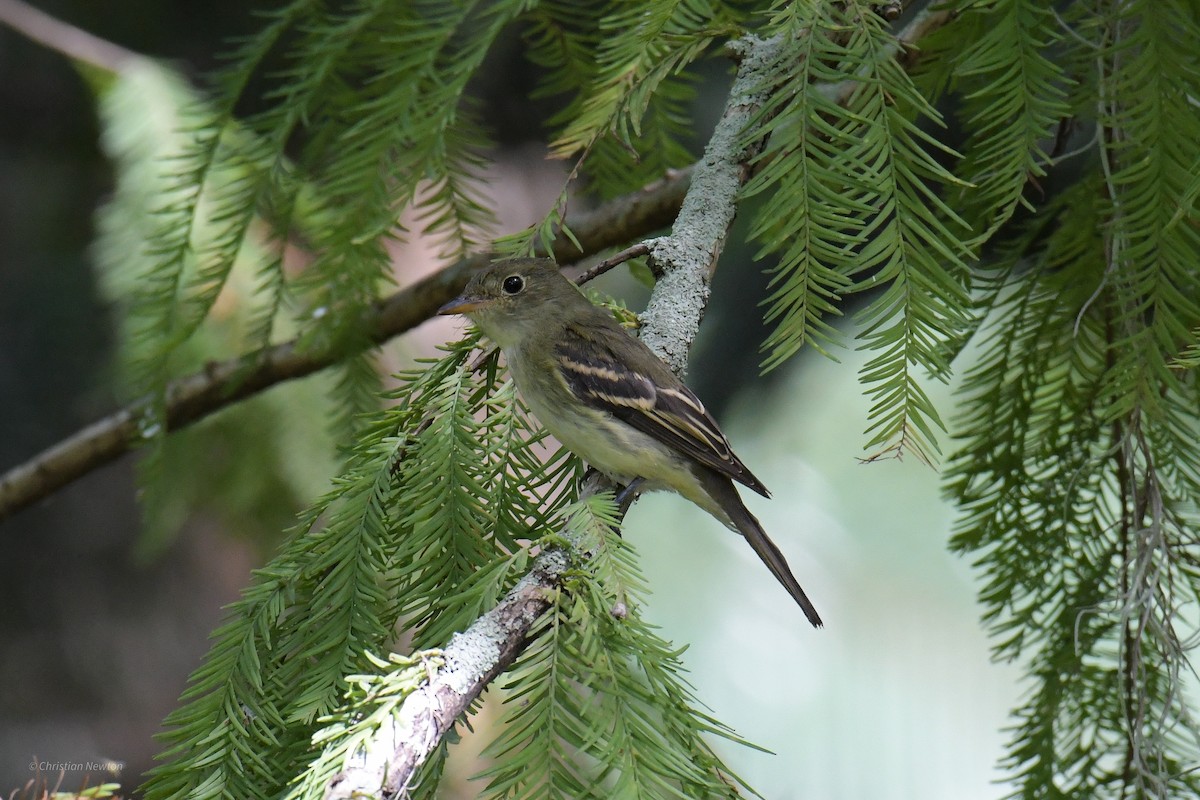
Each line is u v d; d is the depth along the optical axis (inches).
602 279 501.0
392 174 265.6
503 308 311.7
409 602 205.8
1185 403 267.6
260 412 407.5
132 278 375.2
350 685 189.8
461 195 307.3
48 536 570.3
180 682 568.7
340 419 341.7
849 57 221.8
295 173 303.4
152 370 308.5
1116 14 226.7
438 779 179.0
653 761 170.1
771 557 313.9
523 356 309.9
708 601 456.1
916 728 458.6
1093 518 263.6
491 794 168.9
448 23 269.3
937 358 209.3
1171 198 220.1
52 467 390.0
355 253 290.0
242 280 384.8
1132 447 228.5
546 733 173.8
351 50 302.7
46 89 556.7
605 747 171.2
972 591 485.7
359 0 303.4
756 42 273.6
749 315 498.9
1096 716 254.8
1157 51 222.5
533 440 237.1
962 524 273.3
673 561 460.1
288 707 189.8
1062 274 264.7
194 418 379.2
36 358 551.8
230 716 189.6
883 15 237.9
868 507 494.0
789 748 444.1
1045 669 261.7
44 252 555.2
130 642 565.3
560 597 187.9
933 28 266.8
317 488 408.8
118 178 379.9
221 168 307.1
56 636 558.6
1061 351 267.1
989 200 265.3
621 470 306.3
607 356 300.7
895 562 486.6
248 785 184.7
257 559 418.6
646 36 230.8
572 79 321.1
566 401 301.1
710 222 267.0
